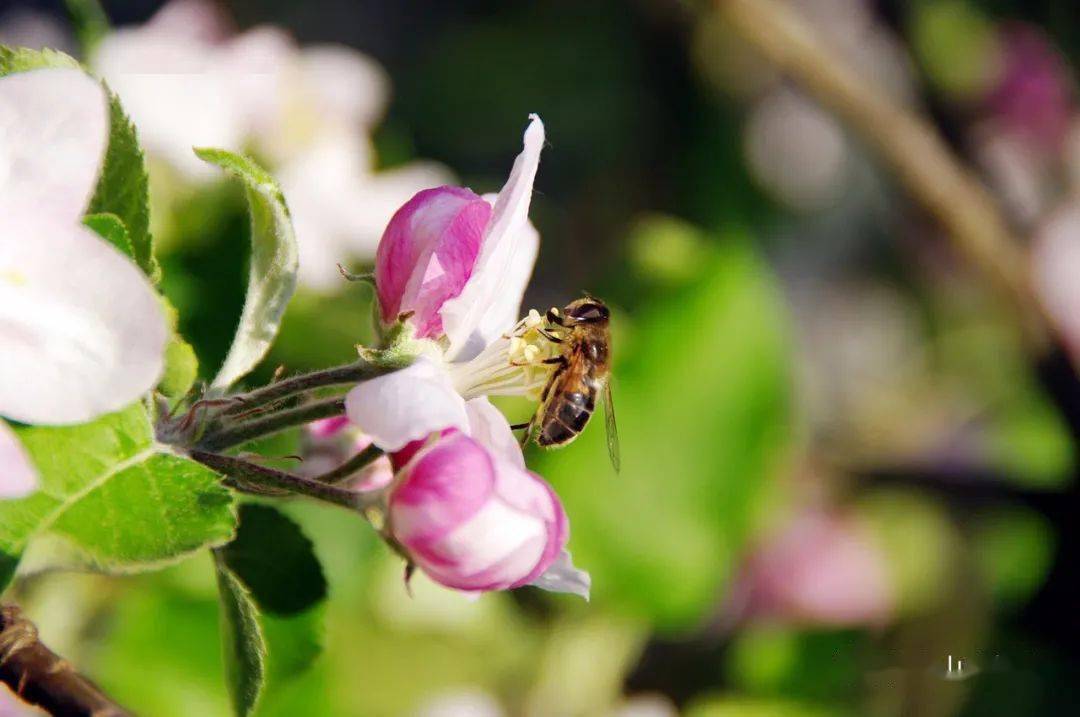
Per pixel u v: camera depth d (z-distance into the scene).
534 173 0.31
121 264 0.28
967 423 0.55
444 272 0.31
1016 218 0.50
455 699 0.43
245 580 0.32
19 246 0.28
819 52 0.49
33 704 0.28
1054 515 0.46
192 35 0.46
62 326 0.28
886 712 0.43
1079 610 0.44
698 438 0.42
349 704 0.42
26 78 0.28
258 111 0.44
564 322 0.36
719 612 0.46
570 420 0.36
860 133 0.49
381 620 0.43
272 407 0.31
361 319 0.41
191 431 0.30
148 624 0.39
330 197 0.45
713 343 0.42
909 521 0.51
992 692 0.43
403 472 0.30
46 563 0.29
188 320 0.37
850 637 0.43
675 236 0.43
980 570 0.50
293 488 0.30
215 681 0.39
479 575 0.30
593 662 0.43
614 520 0.42
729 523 0.42
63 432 0.29
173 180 0.42
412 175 0.47
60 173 0.28
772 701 0.43
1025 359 0.49
